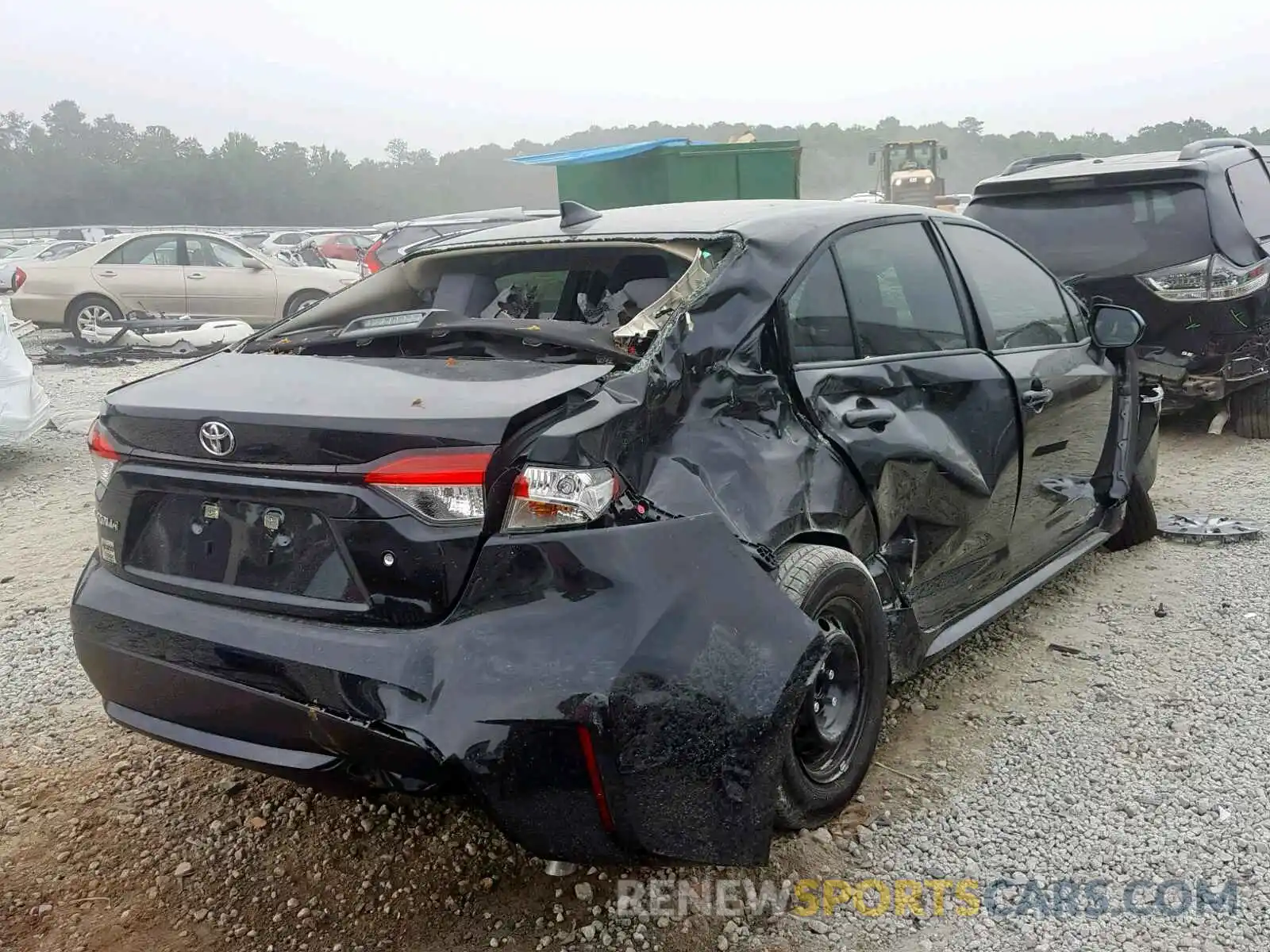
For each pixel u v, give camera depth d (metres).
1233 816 3.05
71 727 3.75
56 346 13.98
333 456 2.38
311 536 2.46
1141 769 3.31
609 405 2.49
